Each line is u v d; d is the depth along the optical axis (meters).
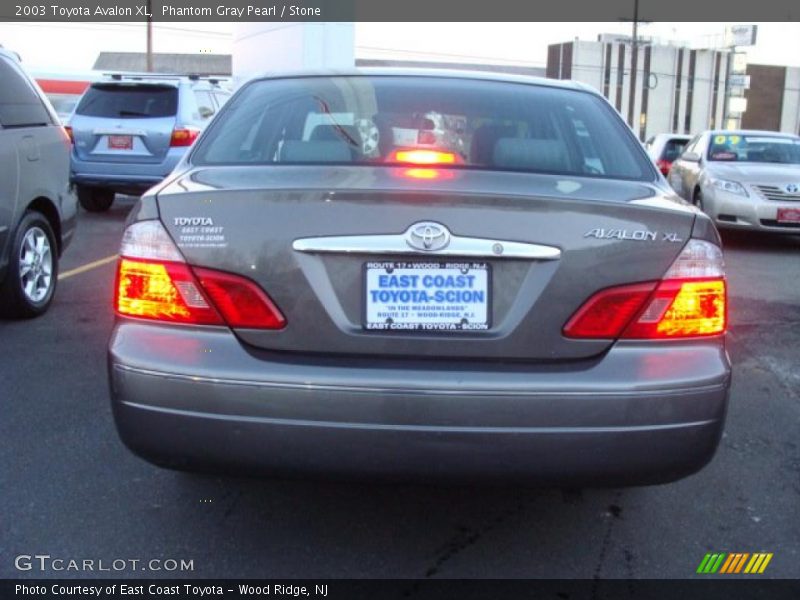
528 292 2.60
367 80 3.73
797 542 3.19
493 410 2.54
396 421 2.54
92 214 12.09
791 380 5.09
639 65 65.00
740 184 10.52
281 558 3.01
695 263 2.69
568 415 2.56
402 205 2.60
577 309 2.62
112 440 3.92
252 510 3.33
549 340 2.61
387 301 2.60
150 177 11.05
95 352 5.25
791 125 71.31
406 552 3.07
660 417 2.59
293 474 2.62
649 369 2.61
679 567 3.00
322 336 2.60
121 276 2.75
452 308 2.60
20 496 3.38
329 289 2.60
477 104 3.59
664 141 19.53
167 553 3.02
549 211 2.62
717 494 3.56
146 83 11.23
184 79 11.62
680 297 2.67
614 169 3.36
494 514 3.35
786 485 3.65
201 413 2.59
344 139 3.35
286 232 2.61
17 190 5.60
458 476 2.59
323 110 3.51
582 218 2.63
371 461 2.57
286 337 2.61
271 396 2.56
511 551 3.09
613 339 2.64
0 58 5.77
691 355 2.66
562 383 2.56
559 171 3.27
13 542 3.05
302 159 3.25
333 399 2.54
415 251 2.57
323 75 3.80
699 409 2.62
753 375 5.18
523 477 2.60
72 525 3.18
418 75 3.79
